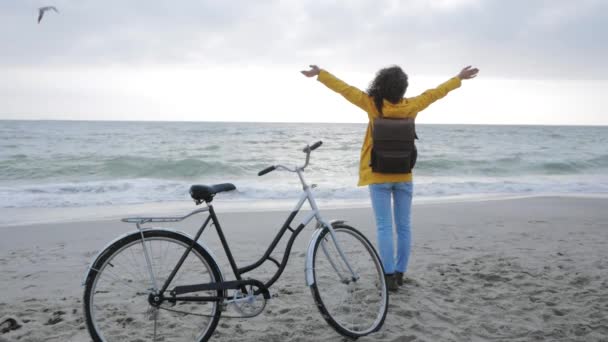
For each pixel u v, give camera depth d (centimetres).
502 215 836
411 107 357
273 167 308
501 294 387
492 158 2383
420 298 377
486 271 455
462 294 390
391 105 356
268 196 1170
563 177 1922
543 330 317
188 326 313
